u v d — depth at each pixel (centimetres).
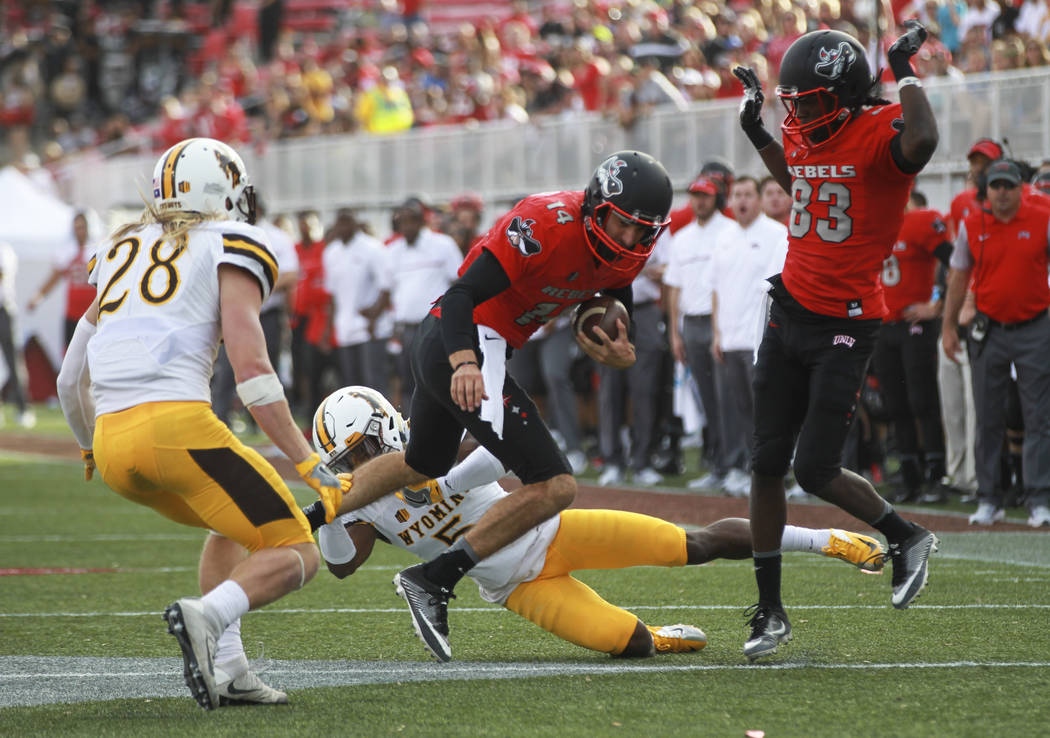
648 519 1752
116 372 1402
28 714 1421
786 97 1633
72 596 2258
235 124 7719
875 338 1691
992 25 4500
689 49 5456
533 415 1661
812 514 3081
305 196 6694
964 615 1966
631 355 1723
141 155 8181
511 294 1659
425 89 7200
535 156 5400
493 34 7069
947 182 4016
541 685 1538
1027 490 2961
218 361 4806
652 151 4897
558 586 1714
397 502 1755
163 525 3247
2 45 10519
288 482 3953
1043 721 1338
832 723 1336
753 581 2331
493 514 1645
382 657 1742
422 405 1686
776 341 1708
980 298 2917
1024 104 3791
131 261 1447
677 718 1364
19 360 6116
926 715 1365
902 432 3322
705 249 3612
